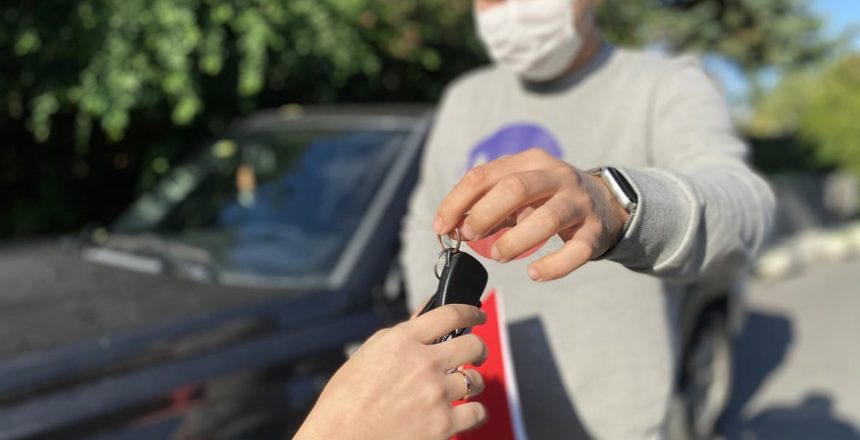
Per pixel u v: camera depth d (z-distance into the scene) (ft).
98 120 14.42
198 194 9.51
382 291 7.62
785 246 27.76
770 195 3.72
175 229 9.01
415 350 2.56
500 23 4.96
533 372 4.62
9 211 15.35
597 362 4.52
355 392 2.49
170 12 11.96
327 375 6.79
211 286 7.39
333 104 15.84
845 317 19.65
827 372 15.60
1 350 5.86
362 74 16.28
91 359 5.86
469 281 3.06
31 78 12.82
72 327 6.31
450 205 2.64
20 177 15.35
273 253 8.00
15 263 8.61
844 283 23.68
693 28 44.01
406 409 2.46
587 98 4.89
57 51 12.32
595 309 4.54
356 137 9.30
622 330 4.51
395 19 15.72
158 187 10.11
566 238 2.77
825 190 38.22
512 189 2.52
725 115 4.57
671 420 10.69
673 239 3.03
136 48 12.21
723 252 3.27
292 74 14.62
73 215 15.51
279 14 13.01
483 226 2.52
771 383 15.03
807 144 40.78
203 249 8.35
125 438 5.59
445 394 2.52
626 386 4.51
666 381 4.59
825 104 40.50
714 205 3.21
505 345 3.96
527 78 5.14
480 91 5.49
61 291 7.36
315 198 8.60
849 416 13.42
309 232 8.18
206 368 6.16
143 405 5.77
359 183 8.54
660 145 4.52
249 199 9.01
